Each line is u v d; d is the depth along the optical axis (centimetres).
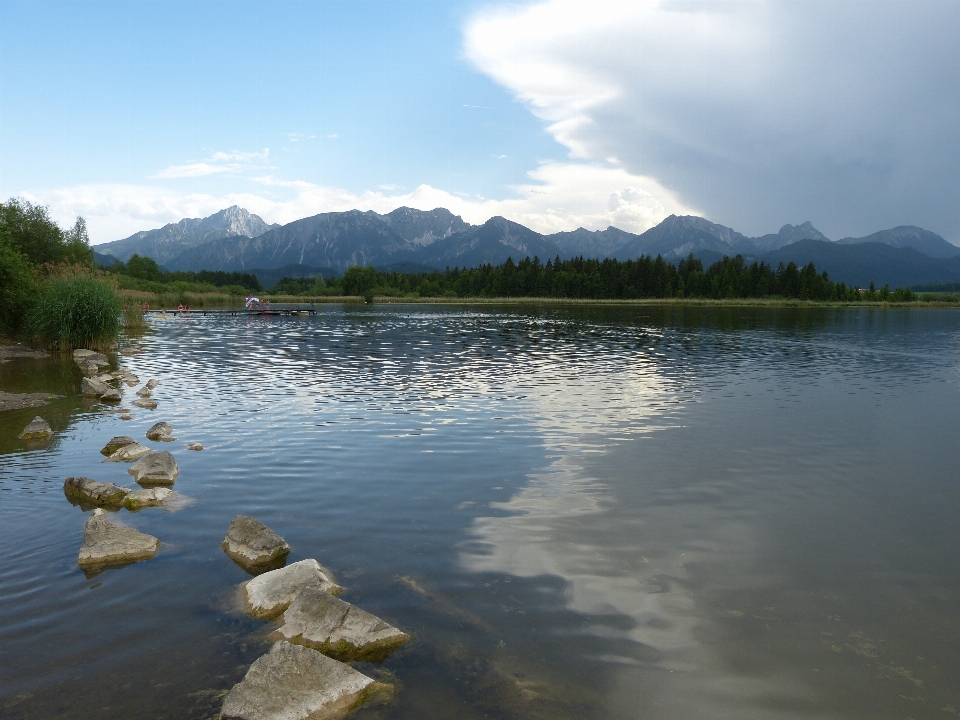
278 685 491
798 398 1889
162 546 791
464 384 2122
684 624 609
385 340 3956
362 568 726
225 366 2622
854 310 9525
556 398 1853
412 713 477
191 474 1088
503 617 618
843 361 2881
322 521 874
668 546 799
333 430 1425
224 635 589
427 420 1538
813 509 942
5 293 3234
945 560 766
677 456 1231
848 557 772
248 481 1052
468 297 15250
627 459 1205
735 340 4012
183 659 548
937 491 1030
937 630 605
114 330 3366
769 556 771
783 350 3388
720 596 667
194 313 7238
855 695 504
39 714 472
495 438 1359
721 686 513
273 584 663
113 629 598
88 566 733
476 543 800
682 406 1745
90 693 500
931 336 4434
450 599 654
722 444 1325
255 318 6462
